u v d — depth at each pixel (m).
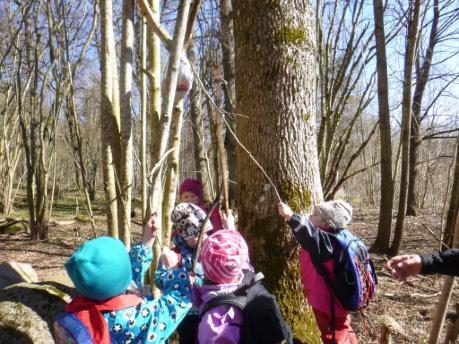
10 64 12.42
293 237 3.20
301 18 3.22
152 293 2.62
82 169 4.35
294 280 3.21
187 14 2.36
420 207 15.57
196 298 2.10
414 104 11.78
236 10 3.36
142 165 2.66
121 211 2.69
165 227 2.74
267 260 3.23
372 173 19.27
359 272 2.57
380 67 7.23
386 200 7.40
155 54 2.62
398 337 3.87
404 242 8.62
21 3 10.16
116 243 1.93
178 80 2.62
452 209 5.88
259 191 3.24
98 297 1.84
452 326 2.85
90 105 17.75
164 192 2.73
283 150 3.20
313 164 3.28
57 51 7.98
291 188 3.20
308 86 3.25
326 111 6.06
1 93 13.88
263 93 3.21
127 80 2.60
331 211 2.66
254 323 1.88
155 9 2.63
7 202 13.30
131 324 1.89
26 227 10.28
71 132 5.99
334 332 2.69
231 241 2.04
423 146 15.63
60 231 9.89
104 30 2.72
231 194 5.39
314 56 3.31
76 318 1.81
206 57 7.17
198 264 2.36
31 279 3.61
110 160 2.75
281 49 3.18
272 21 3.19
